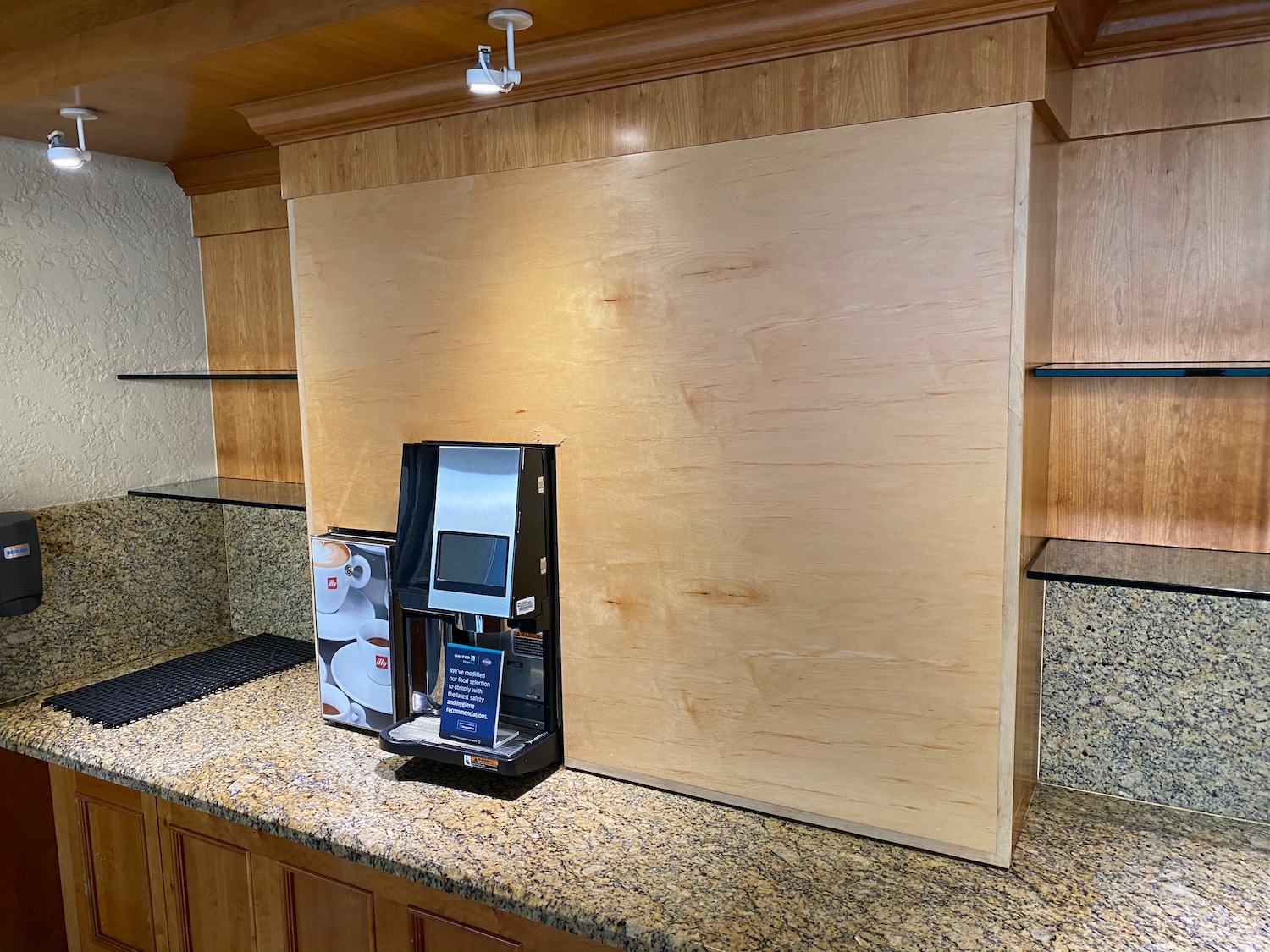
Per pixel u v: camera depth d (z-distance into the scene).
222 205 2.28
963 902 1.24
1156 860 1.34
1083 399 1.51
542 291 1.54
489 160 1.55
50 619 2.06
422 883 1.35
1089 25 1.33
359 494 1.79
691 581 1.48
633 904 1.24
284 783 1.60
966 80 1.19
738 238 1.37
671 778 1.55
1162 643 1.46
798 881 1.29
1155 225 1.43
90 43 1.53
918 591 1.31
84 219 2.11
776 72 1.31
